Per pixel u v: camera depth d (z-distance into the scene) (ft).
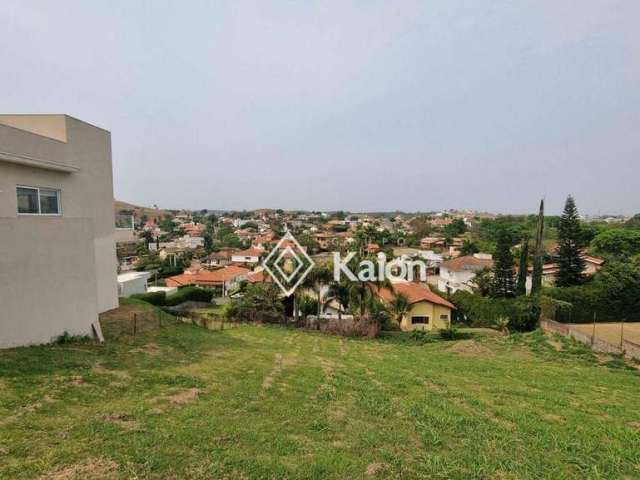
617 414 29.94
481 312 100.27
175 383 26.78
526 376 44.47
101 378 25.17
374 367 44.65
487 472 17.37
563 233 116.98
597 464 19.52
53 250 31.07
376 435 20.85
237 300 103.71
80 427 17.62
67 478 13.46
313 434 20.27
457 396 32.22
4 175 34.86
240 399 25.05
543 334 71.82
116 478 13.82
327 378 35.24
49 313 30.73
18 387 21.27
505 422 25.84
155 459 15.37
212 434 18.49
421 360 54.19
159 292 95.04
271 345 56.34
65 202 43.16
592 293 90.22
